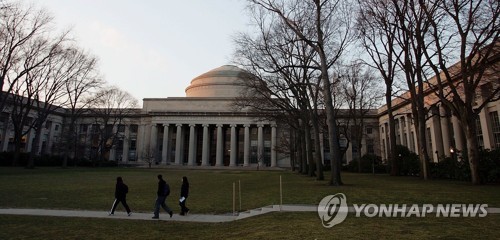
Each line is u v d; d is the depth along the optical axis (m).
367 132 84.06
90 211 14.12
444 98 25.47
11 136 73.81
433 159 51.78
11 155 60.06
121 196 13.32
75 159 72.25
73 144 71.88
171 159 93.25
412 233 8.57
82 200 17.19
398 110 66.81
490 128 38.72
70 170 50.41
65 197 18.25
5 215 12.84
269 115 38.78
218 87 97.81
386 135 77.06
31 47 40.78
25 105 49.47
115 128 92.50
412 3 25.28
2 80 37.62
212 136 95.75
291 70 32.03
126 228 10.72
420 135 30.94
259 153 86.50
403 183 25.00
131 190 22.53
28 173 38.59
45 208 14.72
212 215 13.30
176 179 34.62
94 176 37.16
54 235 9.69
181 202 13.36
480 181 23.33
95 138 79.50
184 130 95.12
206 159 89.06
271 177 38.00
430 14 23.89
